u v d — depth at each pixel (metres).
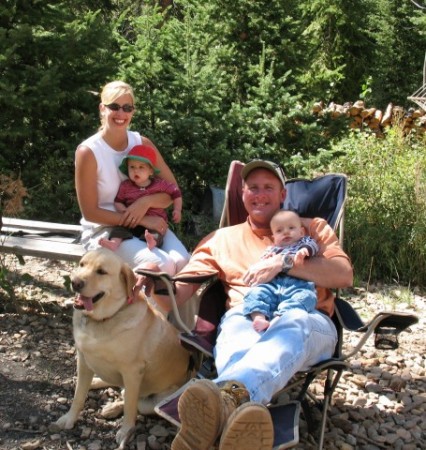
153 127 7.21
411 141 9.75
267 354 3.06
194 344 3.35
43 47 6.88
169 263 4.02
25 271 5.86
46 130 7.25
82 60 7.08
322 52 16.72
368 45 17.23
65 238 5.24
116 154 4.21
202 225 6.81
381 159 7.86
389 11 18.17
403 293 6.14
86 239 4.33
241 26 8.46
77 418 3.59
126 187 4.22
